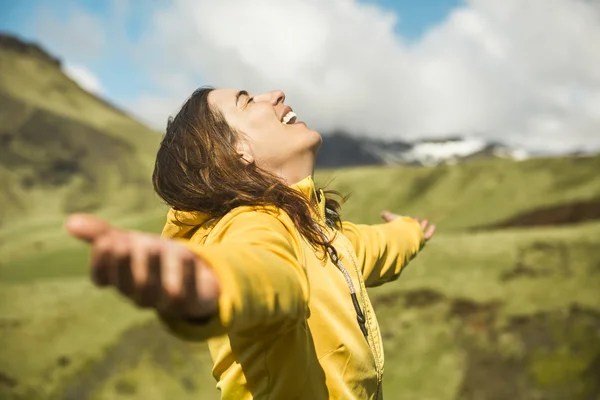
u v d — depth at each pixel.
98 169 111.19
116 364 28.33
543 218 46.34
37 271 50.38
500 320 27.72
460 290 29.64
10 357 28.45
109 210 99.88
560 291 29.19
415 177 56.84
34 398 25.92
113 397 26.34
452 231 47.00
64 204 100.62
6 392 26.16
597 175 50.47
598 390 24.95
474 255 33.47
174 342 29.95
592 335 26.50
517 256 32.81
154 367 28.30
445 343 26.94
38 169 107.62
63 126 119.19
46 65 160.62
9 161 107.19
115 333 30.12
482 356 26.55
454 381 25.06
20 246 58.53
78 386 27.00
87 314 32.19
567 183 50.31
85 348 28.98
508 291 29.50
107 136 121.12
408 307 29.59
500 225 45.81
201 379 28.31
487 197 50.59
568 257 32.38
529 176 53.03
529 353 26.31
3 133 113.44
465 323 27.95
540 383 25.12
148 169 112.88
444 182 55.91
